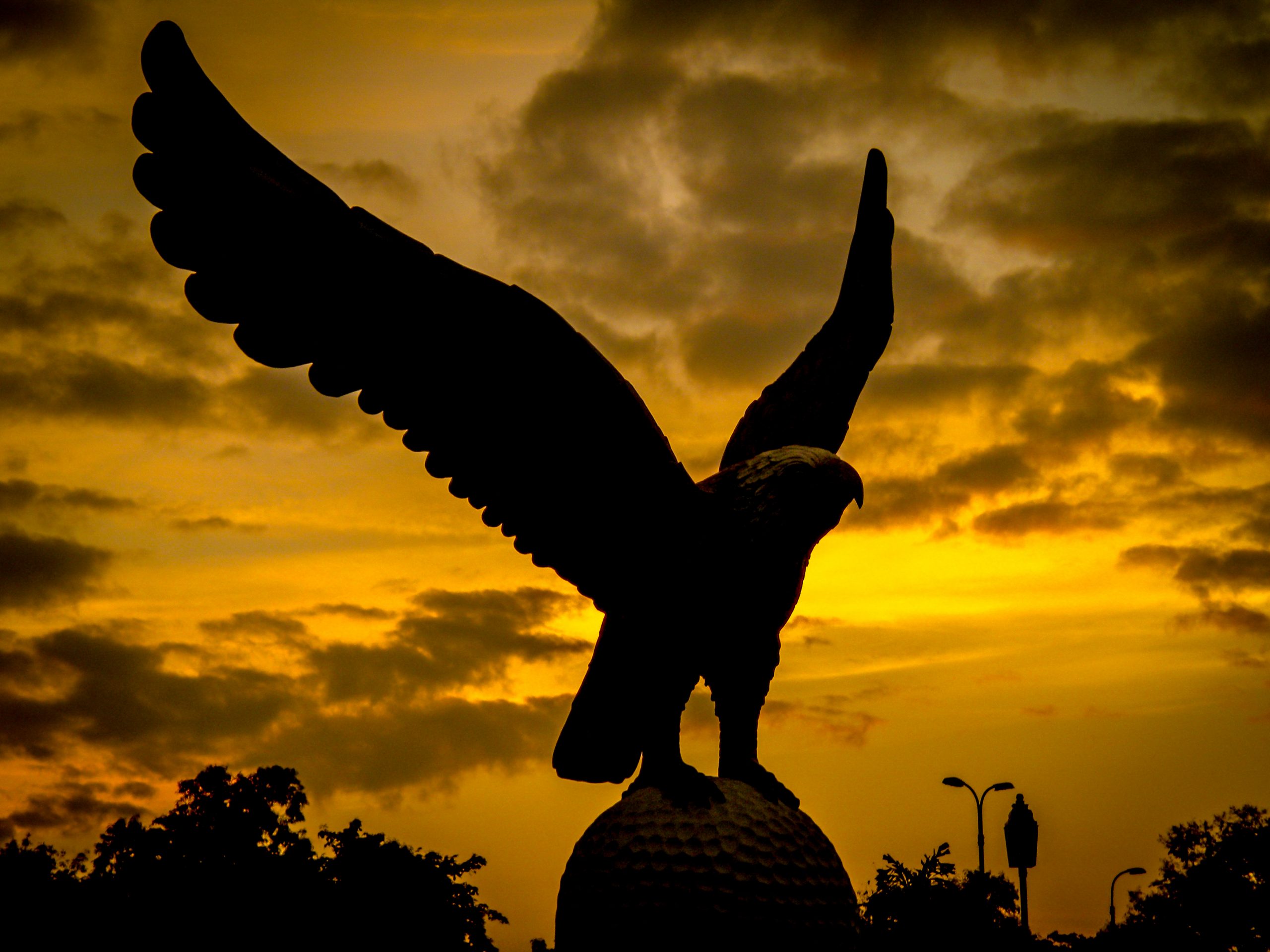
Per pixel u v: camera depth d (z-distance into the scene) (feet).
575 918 24.70
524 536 25.81
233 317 22.80
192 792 80.18
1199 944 145.38
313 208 22.85
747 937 23.73
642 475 24.70
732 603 25.09
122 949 73.00
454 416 24.54
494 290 23.76
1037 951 72.54
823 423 27.04
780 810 25.00
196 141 22.03
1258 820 187.52
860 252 28.12
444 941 75.15
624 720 25.59
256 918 74.49
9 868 75.36
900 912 64.85
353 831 78.59
